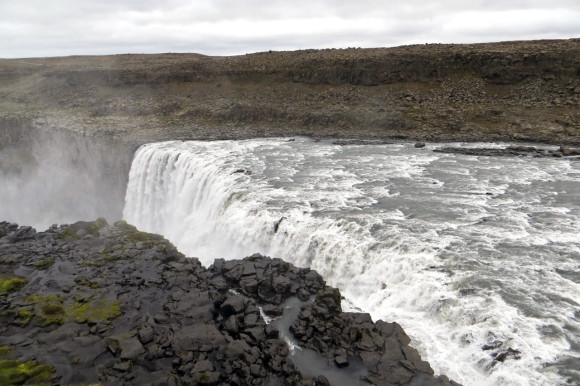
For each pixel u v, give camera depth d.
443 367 14.62
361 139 52.22
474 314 16.11
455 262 19.70
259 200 29.62
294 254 24.78
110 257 23.42
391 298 19.28
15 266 22.36
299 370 14.52
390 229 23.64
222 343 15.96
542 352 13.89
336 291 19.02
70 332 16.78
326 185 33.03
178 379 14.27
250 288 19.28
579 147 43.00
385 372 14.33
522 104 55.00
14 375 14.20
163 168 45.72
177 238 39.03
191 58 112.88
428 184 32.69
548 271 18.75
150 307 18.70
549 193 29.59
